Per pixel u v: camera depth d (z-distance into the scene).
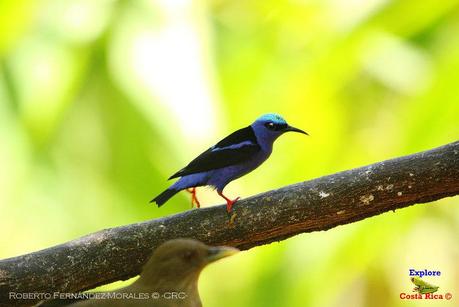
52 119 14.41
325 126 13.84
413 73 13.66
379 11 13.37
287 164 14.20
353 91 13.91
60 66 14.20
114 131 14.88
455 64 12.50
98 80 14.59
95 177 15.57
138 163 15.19
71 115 14.98
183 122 13.92
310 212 9.59
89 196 15.73
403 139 12.83
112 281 9.74
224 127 14.21
